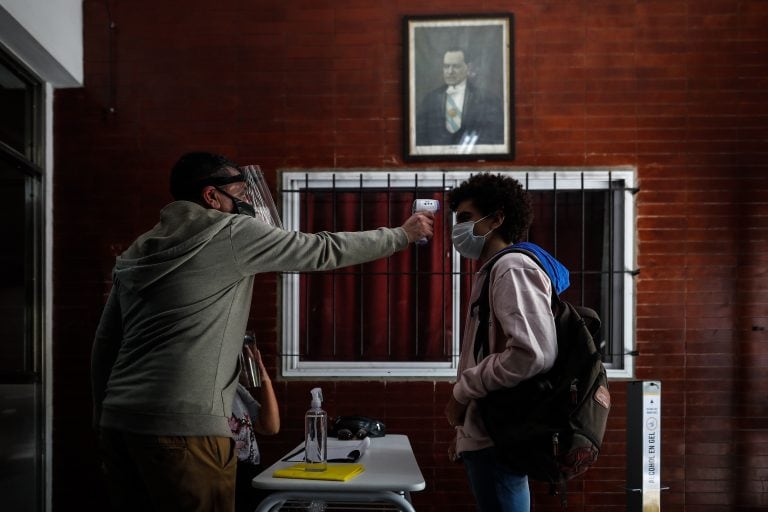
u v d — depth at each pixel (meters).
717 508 3.30
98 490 3.36
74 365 3.39
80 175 3.43
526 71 3.40
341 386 3.37
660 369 3.33
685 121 3.37
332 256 1.75
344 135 3.42
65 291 3.41
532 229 3.46
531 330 1.69
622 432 3.32
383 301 3.47
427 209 2.00
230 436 1.68
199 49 3.45
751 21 3.37
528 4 3.41
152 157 3.44
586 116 3.38
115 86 3.46
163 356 1.61
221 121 3.44
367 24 3.44
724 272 3.34
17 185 3.18
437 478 3.33
